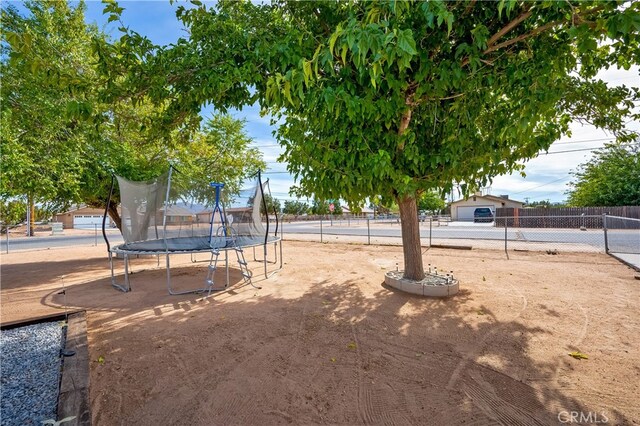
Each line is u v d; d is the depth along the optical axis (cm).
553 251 834
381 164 337
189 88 380
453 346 288
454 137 382
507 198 3141
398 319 363
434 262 721
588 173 2220
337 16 366
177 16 386
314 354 281
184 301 468
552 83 303
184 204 692
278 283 570
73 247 1355
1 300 489
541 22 294
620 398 205
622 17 193
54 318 404
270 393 222
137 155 888
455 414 195
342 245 1155
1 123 519
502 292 459
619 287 474
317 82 321
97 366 266
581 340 293
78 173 729
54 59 607
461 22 299
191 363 269
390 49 182
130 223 684
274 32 387
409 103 397
